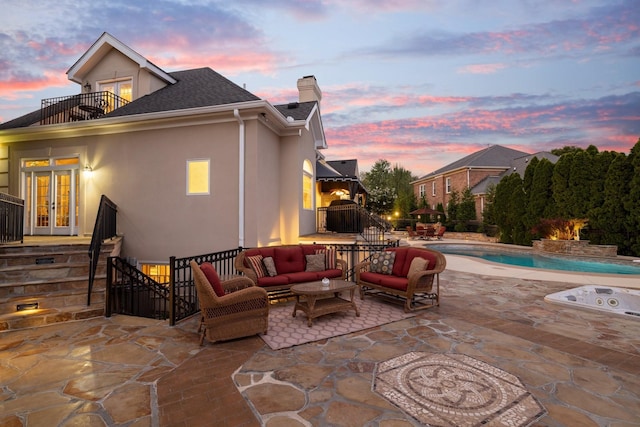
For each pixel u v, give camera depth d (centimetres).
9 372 354
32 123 1097
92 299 599
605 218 1360
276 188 999
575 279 874
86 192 944
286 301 686
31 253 651
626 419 259
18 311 538
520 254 1569
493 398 292
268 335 470
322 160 1525
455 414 267
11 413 274
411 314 570
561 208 1515
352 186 1477
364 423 254
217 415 269
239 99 879
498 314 566
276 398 295
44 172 991
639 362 369
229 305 436
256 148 830
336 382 325
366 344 432
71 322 529
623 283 793
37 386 321
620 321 525
